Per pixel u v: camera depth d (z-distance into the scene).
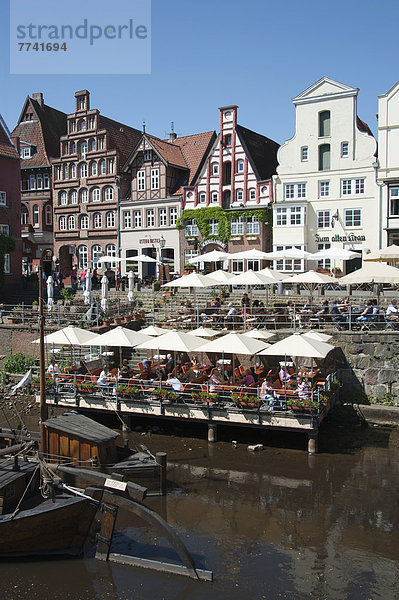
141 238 45.88
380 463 17.39
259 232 40.50
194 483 16.12
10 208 42.50
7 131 43.38
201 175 43.16
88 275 30.92
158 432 20.67
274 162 46.00
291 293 32.12
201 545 12.73
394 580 11.34
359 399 22.62
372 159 36.44
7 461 14.13
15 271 42.78
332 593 10.91
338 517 13.96
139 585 11.36
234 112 41.59
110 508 12.27
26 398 25.28
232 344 19.33
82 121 48.72
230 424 19.02
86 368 23.14
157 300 33.41
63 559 12.41
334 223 37.78
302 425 18.14
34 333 28.75
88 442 15.08
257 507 14.56
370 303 25.52
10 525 11.99
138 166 46.09
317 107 38.19
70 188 49.25
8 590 11.19
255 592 10.99
